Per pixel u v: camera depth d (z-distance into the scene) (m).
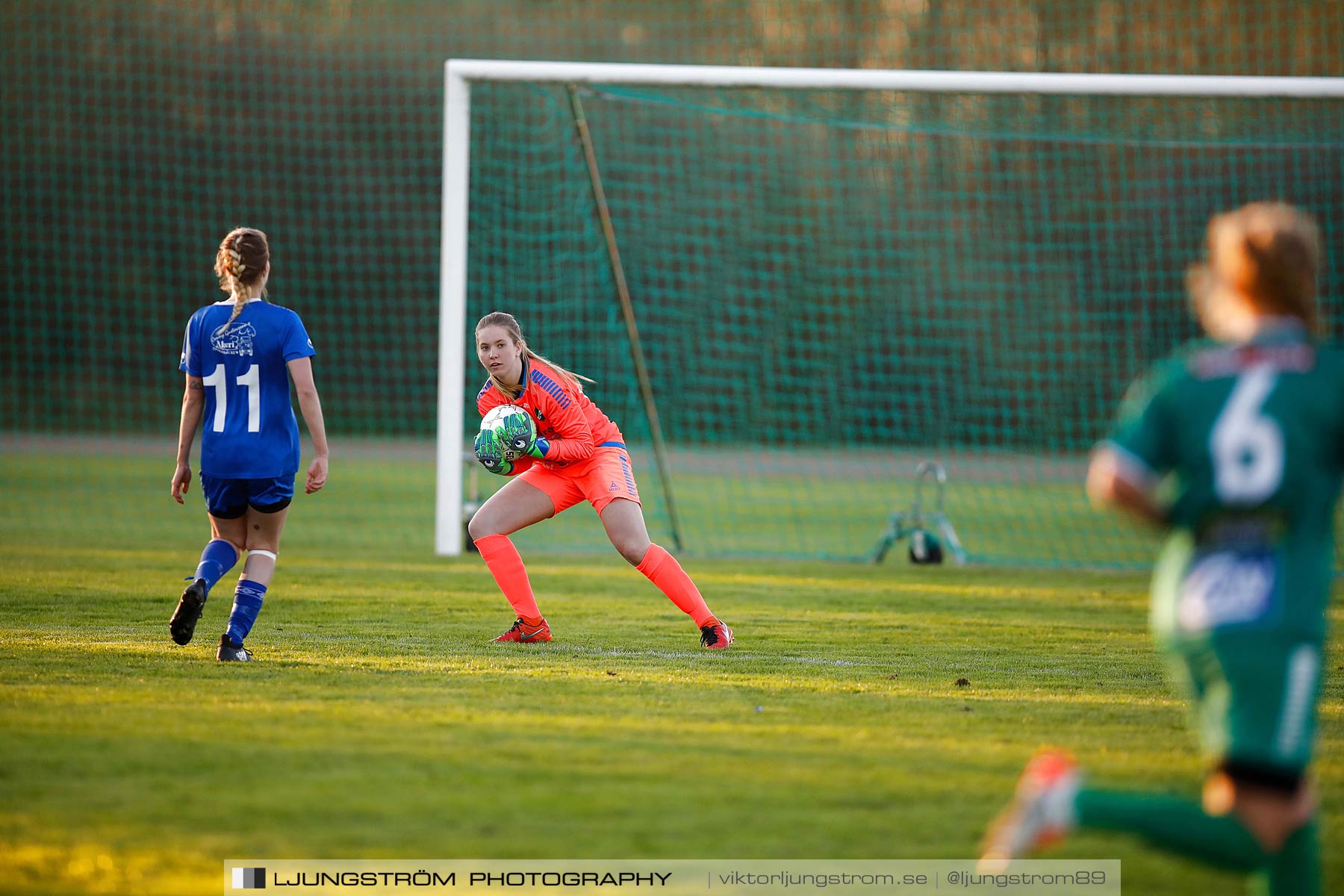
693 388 83.19
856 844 10.68
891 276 83.56
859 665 19.22
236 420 17.58
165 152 91.75
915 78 33.78
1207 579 8.32
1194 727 15.12
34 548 32.50
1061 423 75.94
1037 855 10.66
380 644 19.95
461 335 33.88
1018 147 81.31
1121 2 84.81
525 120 68.75
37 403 87.06
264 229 92.75
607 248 38.28
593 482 20.58
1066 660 20.17
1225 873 10.19
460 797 11.62
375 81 95.19
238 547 18.36
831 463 71.69
